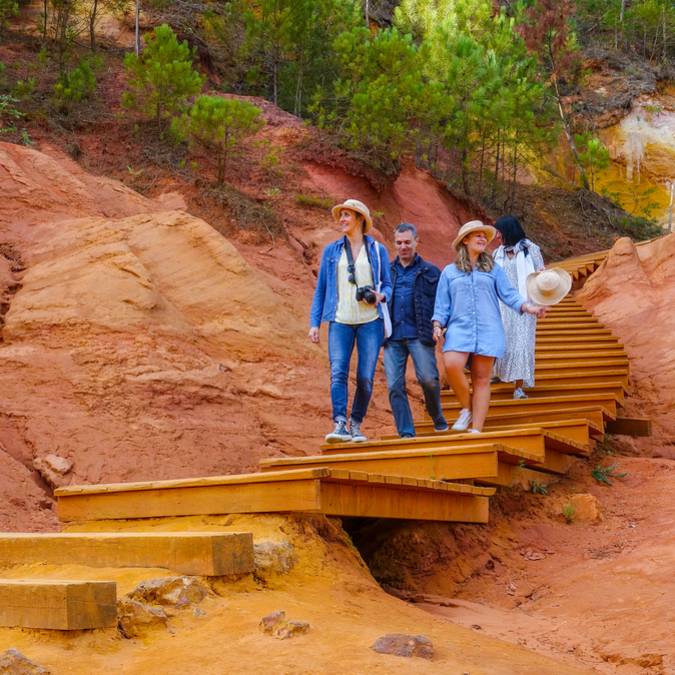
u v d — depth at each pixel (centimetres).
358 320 770
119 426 832
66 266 982
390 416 1048
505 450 677
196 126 1420
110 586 383
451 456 675
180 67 1529
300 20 2066
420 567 634
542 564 661
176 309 1008
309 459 684
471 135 2333
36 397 840
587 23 4247
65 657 356
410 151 1953
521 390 1042
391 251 1623
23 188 1145
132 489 568
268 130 1758
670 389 1204
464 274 811
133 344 915
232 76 2217
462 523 687
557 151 3077
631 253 1542
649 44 4188
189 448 839
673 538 662
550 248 2394
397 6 3000
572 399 1043
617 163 3597
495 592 611
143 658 362
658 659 443
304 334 1067
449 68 2116
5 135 1410
